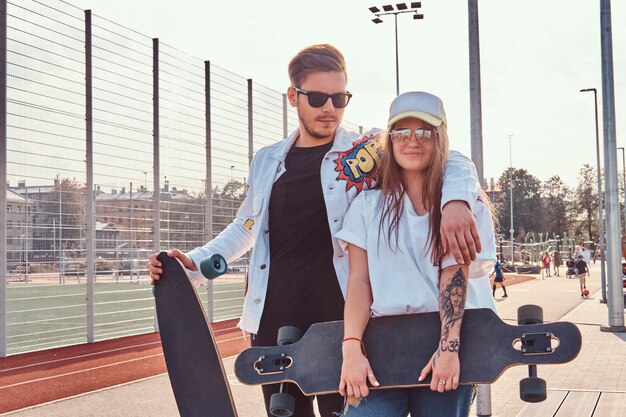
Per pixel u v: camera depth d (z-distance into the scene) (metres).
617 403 6.25
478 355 1.87
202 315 2.13
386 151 2.16
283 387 2.36
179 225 13.73
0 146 9.88
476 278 2.16
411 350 1.95
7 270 10.37
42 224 10.78
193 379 2.12
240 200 15.56
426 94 2.08
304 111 2.82
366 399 2.04
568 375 8.27
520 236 102.31
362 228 2.16
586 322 15.62
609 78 13.55
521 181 104.88
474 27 6.86
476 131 6.81
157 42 12.93
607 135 13.75
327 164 2.77
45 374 9.22
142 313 15.50
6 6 9.90
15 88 10.09
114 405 7.05
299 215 2.78
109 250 12.12
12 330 14.01
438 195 2.04
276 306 2.77
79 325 14.78
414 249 2.07
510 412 6.33
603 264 22.33
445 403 2.02
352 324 2.00
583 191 99.94
